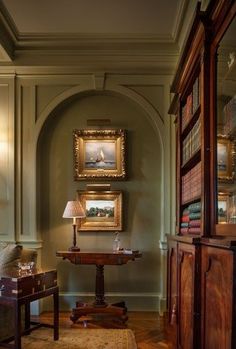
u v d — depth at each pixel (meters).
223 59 1.84
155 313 4.16
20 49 4.25
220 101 1.88
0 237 4.21
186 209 3.00
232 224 1.63
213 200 1.92
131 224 4.41
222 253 1.53
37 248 4.24
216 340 1.61
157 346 3.14
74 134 4.45
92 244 4.39
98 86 4.33
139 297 4.29
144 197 4.42
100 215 4.39
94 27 3.87
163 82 4.33
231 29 1.73
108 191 4.40
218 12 1.88
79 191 4.41
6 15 3.62
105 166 4.43
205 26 2.01
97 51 4.27
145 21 3.74
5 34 3.91
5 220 4.25
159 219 4.39
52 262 4.39
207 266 1.78
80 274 4.37
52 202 4.45
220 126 1.87
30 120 4.34
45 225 4.43
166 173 4.27
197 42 2.20
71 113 4.51
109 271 4.35
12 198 4.24
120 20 3.72
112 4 3.43
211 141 1.98
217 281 1.60
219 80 1.90
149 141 4.46
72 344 3.12
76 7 3.48
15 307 2.80
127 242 4.39
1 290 2.87
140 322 3.82
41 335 3.37
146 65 4.30
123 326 3.66
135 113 4.50
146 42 4.14
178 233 3.01
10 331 3.13
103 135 4.44
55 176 4.47
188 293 2.12
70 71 4.34
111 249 4.33
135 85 4.35
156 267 4.35
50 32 3.97
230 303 1.41
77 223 4.39
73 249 4.04
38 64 4.29
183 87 2.87
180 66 2.70
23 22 3.76
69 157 4.48
